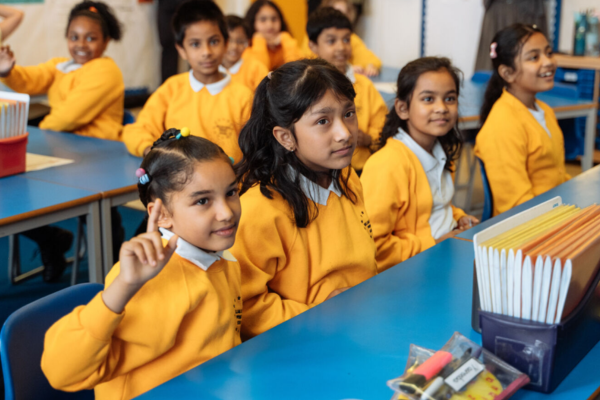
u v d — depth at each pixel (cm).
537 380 82
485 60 518
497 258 83
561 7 491
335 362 90
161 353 95
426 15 596
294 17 603
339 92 114
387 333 99
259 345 96
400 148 175
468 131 305
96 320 83
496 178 213
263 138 123
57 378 87
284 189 121
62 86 286
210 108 246
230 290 107
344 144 114
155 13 595
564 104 312
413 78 172
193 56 241
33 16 509
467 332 99
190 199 95
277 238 122
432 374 76
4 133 194
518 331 83
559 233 91
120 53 576
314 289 128
